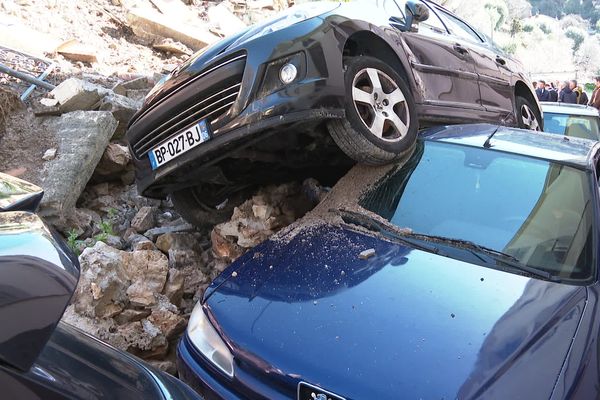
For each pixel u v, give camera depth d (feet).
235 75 11.39
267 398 7.39
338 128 11.56
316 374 7.15
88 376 4.80
